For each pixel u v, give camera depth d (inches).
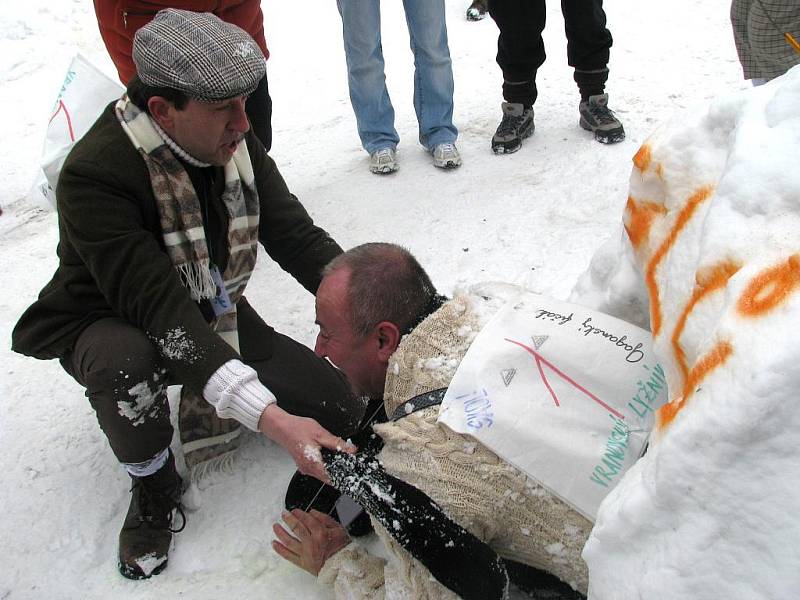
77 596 77.0
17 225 155.4
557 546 54.6
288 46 222.7
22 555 81.9
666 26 193.5
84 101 91.0
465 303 60.1
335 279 60.1
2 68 227.9
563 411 53.7
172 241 72.9
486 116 165.6
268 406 66.0
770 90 44.9
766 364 35.1
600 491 52.0
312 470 61.2
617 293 61.2
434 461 54.4
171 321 68.8
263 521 82.3
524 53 142.6
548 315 59.0
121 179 69.2
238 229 78.5
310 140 170.6
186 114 67.7
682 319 44.7
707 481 37.2
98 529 83.9
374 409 78.2
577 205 128.3
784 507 35.2
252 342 84.9
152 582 77.4
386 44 214.5
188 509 84.1
